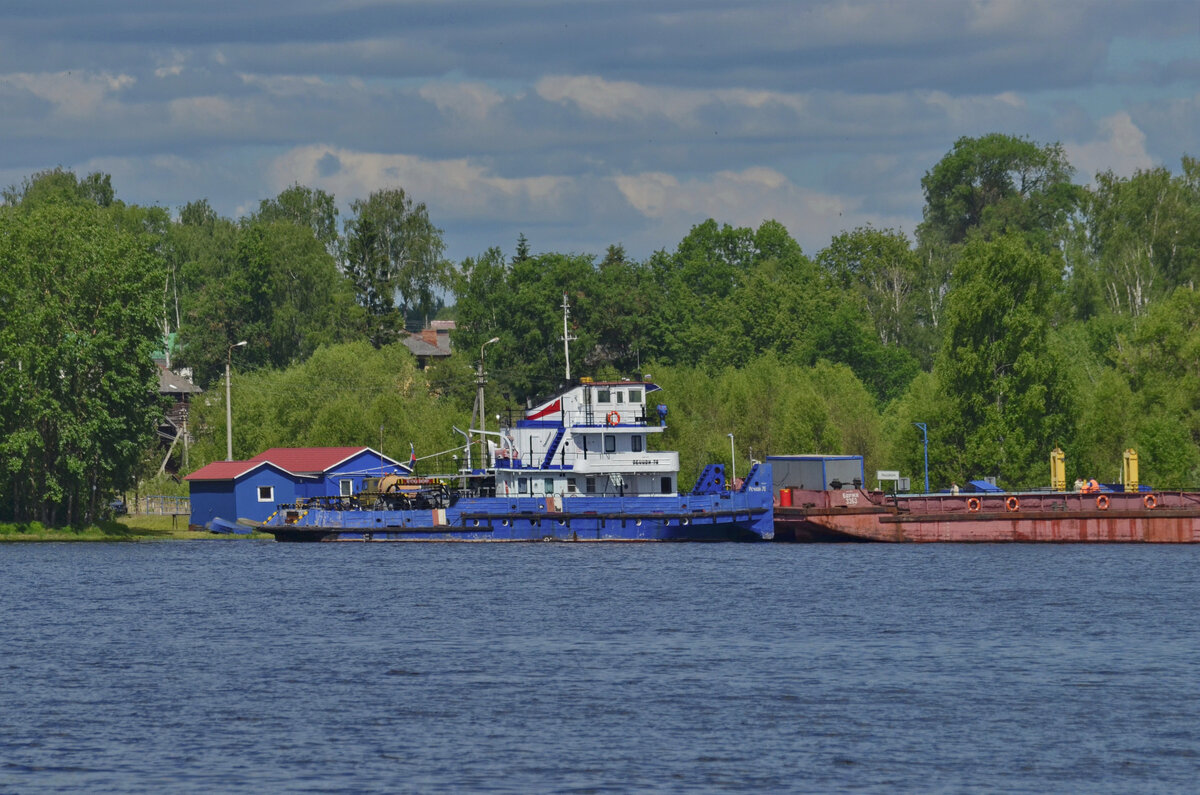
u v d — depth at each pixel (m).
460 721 156.25
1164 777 135.38
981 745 145.88
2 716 158.75
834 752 143.38
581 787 132.75
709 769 138.00
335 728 153.50
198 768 138.50
